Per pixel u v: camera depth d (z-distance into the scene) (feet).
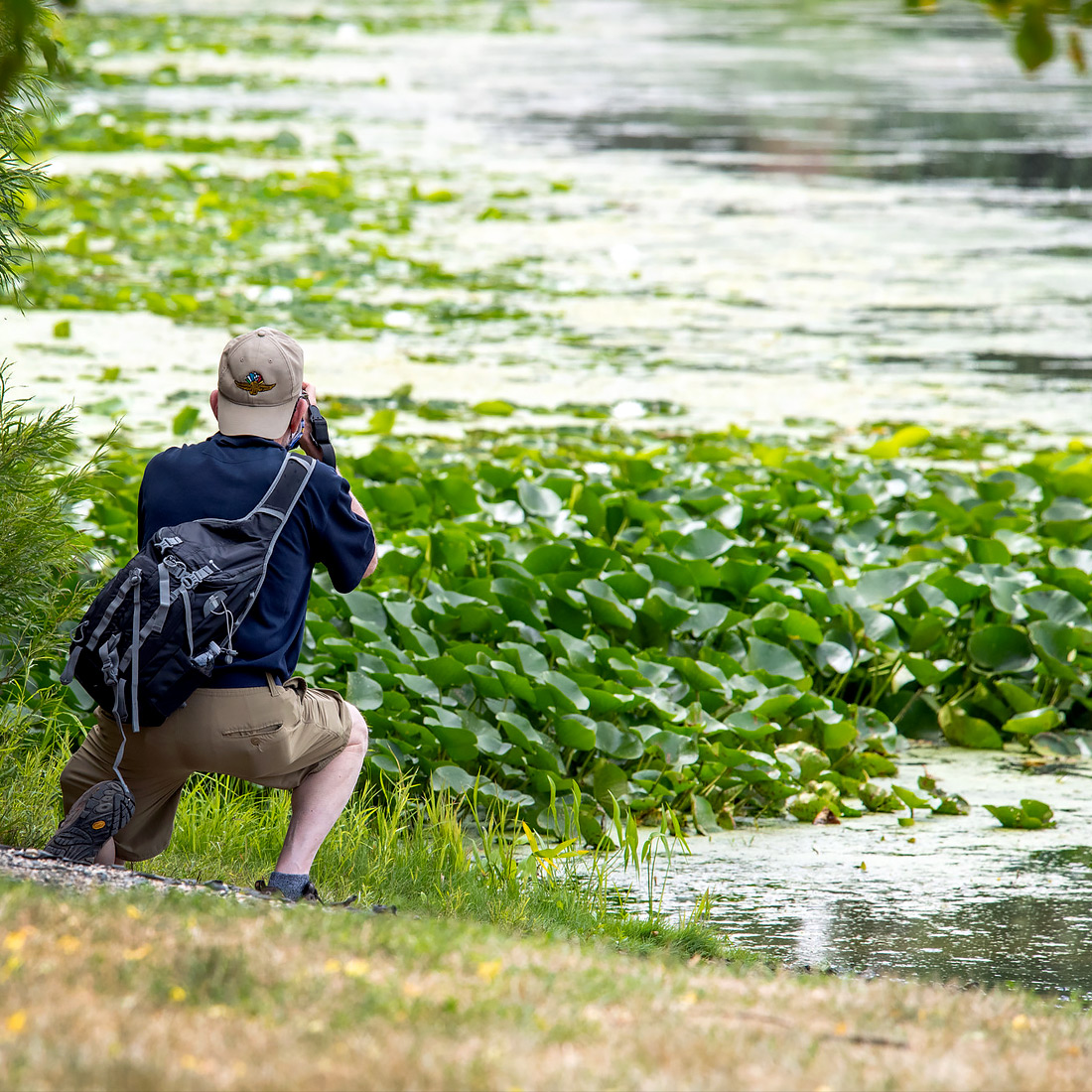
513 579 49.98
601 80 262.26
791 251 138.31
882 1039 22.11
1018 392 92.48
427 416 80.38
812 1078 19.69
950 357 101.50
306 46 303.48
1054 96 254.06
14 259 39.04
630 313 112.88
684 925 35.06
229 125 200.03
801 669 49.08
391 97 236.84
